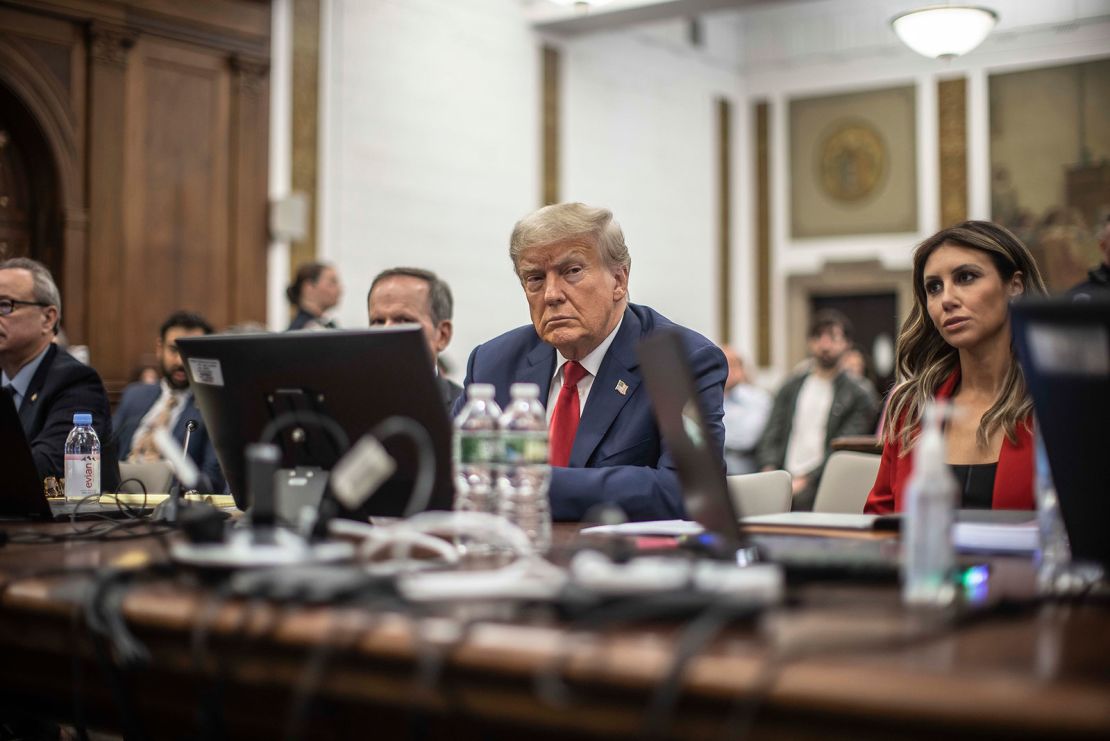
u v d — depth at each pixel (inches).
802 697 35.7
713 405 103.0
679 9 426.6
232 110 340.5
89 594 53.0
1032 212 501.4
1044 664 37.3
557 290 104.0
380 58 384.2
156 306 321.4
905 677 35.3
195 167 331.0
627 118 495.5
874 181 536.4
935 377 103.8
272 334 80.0
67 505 105.6
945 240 100.5
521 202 440.1
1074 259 492.4
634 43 499.8
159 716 55.2
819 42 547.2
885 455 106.3
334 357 77.0
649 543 72.2
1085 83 491.2
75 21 306.2
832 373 309.1
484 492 83.0
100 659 51.4
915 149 526.9
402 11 392.5
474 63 420.8
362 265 377.1
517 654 40.5
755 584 49.2
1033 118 501.7
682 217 527.5
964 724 33.5
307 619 46.1
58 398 135.3
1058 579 58.4
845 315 551.5
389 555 65.2
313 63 362.6
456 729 46.2
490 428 86.9
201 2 330.6
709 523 62.0
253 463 60.6
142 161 319.0
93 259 308.0
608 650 39.4
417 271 147.4
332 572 51.1
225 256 337.4
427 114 401.1
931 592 51.0
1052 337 57.7
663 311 516.7
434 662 41.7
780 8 554.6
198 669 47.3
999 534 70.1
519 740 44.2
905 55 527.5
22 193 306.5
